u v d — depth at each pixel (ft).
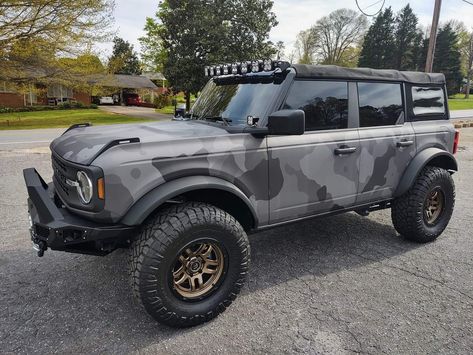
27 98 122.31
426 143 13.66
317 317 9.41
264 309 9.75
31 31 66.28
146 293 8.27
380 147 12.26
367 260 12.56
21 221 15.48
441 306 9.88
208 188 8.79
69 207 8.66
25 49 66.03
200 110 12.40
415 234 13.50
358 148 11.70
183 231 8.36
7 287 10.61
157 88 173.88
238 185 9.45
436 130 14.05
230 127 9.98
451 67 192.34
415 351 8.21
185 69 87.61
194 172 8.72
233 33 86.07
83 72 73.05
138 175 8.09
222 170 9.11
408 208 13.23
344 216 16.93
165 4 91.25
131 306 9.81
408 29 196.85
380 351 8.21
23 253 12.67
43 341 8.43
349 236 14.61
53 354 8.04
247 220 10.41
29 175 9.32
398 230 13.85
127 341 8.50
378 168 12.35
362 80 11.98
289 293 10.51
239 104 10.81
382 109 12.59
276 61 10.07
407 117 13.30
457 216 16.94
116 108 141.59
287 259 12.62
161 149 8.44
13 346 8.25
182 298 8.80
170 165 8.45
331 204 11.49
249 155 9.52
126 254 12.64
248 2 86.43
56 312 9.50
